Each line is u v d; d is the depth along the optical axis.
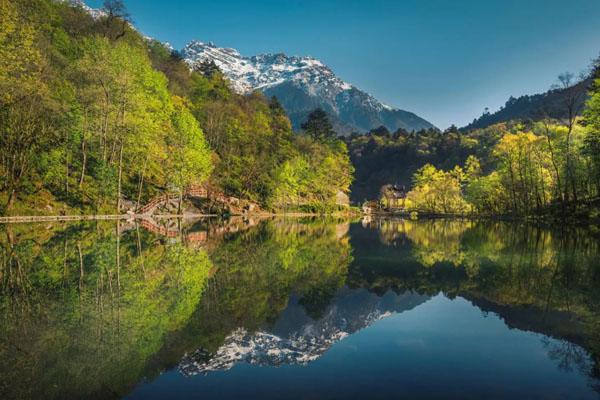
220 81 125.38
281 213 101.06
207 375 7.06
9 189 41.06
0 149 41.53
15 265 17.27
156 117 61.38
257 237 34.56
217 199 82.94
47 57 49.56
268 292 13.66
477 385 6.68
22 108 41.12
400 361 7.77
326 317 10.87
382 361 7.79
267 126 119.19
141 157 59.81
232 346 8.55
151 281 14.78
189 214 68.94
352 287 14.77
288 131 137.38
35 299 11.96
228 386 6.63
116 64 54.03
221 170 91.50
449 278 16.30
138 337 8.88
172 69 107.50
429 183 109.31
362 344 8.77
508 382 6.78
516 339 9.02
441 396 6.25
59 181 48.31
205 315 10.73
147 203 60.91
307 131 159.50
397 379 6.92
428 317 10.86
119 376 6.94
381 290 14.25
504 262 20.06
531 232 39.19
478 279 15.92
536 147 62.94
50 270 16.44
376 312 11.45
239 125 103.38
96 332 9.12
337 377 7.02
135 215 55.38
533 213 62.72
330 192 128.62
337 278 16.39
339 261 21.03
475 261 20.62
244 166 96.50
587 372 7.22
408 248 26.89
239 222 60.00
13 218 39.72
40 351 7.95
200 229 42.56
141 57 64.88
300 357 7.96
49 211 44.00
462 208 100.75
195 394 6.31
